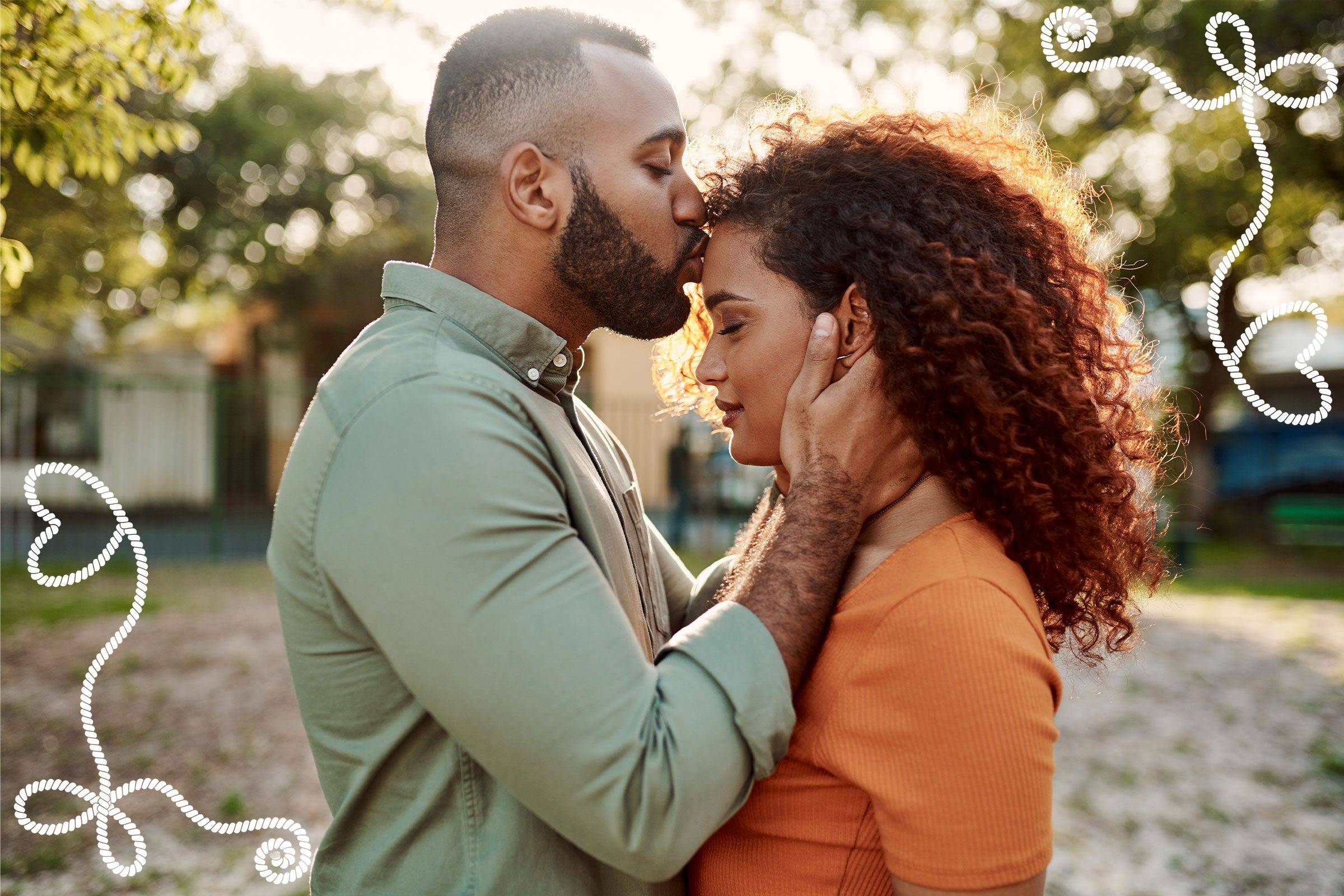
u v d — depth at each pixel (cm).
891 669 118
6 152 354
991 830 110
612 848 110
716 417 185
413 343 128
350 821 129
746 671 117
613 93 138
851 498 130
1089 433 131
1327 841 423
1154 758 517
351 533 115
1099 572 137
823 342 132
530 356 142
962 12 1495
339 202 1816
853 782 119
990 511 129
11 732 533
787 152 142
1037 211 142
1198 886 384
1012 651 114
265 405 1650
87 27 332
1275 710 597
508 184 138
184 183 1667
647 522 185
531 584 112
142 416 1612
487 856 122
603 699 109
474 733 111
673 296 148
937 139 147
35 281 1160
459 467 113
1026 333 130
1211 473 1786
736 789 116
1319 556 1483
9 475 1530
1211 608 943
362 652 124
